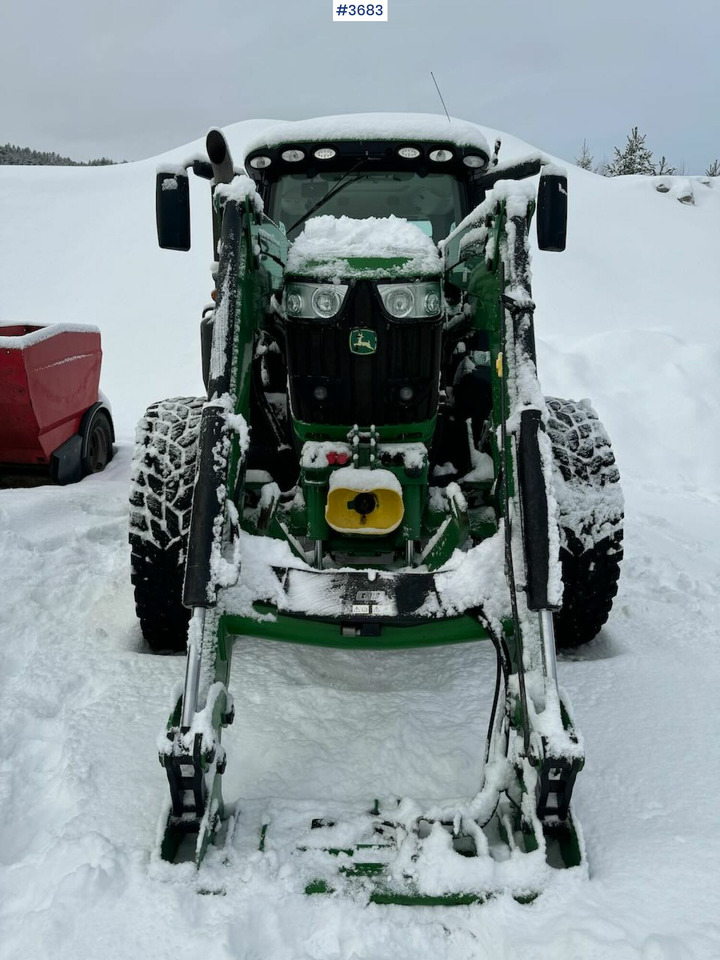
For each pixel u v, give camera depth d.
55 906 1.68
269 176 3.74
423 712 2.51
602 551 2.87
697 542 4.94
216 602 1.88
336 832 1.83
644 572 4.15
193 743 1.73
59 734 2.43
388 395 2.60
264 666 2.82
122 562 3.93
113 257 19.61
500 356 2.25
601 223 23.95
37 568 3.75
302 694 2.61
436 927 1.65
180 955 1.56
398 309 2.51
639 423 7.61
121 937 1.61
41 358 5.18
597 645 3.16
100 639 3.07
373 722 2.46
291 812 1.92
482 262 2.48
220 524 1.94
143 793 2.12
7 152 72.50
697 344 8.75
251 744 2.35
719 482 6.82
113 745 2.33
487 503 2.82
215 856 1.78
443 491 2.88
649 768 2.26
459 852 1.81
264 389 3.15
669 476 6.97
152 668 2.78
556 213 2.39
